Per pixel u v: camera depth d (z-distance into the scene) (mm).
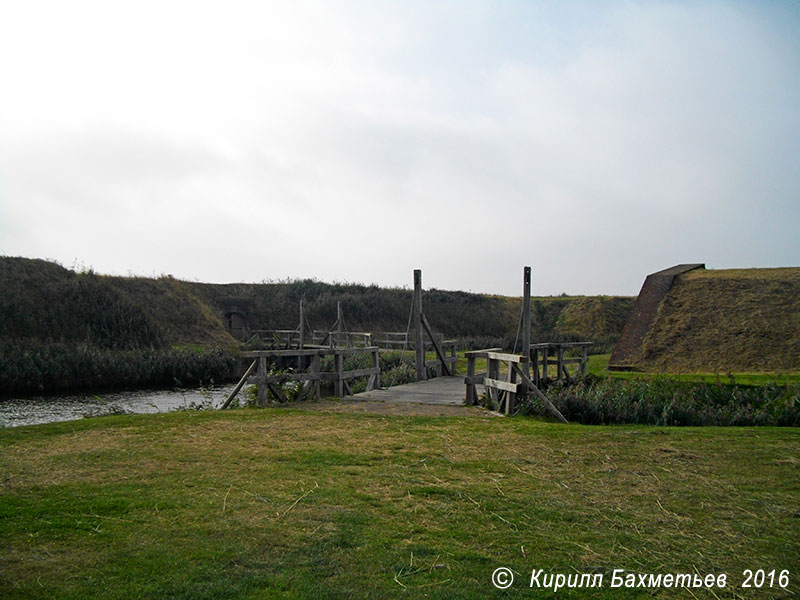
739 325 15023
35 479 5602
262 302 39375
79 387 20328
